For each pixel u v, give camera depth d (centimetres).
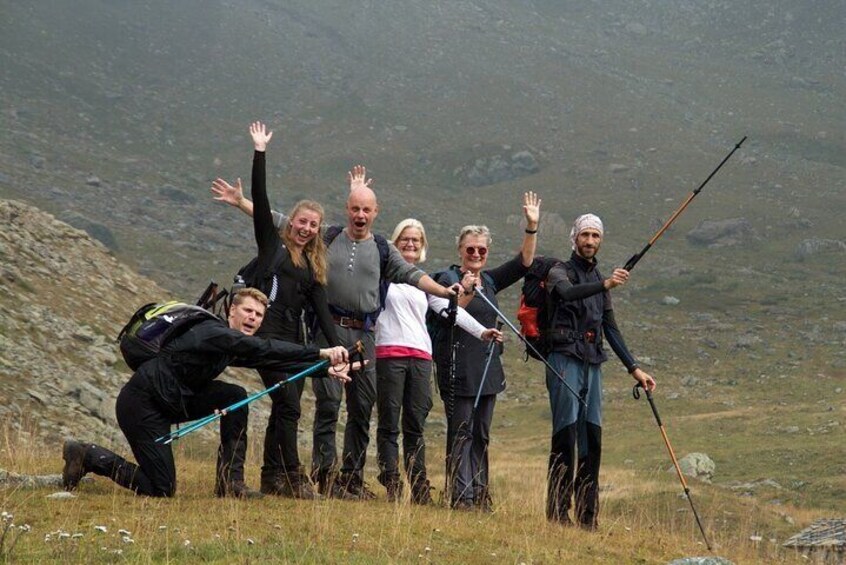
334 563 890
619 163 18388
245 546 907
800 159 18800
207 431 3181
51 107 18675
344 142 19400
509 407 8056
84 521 977
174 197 15800
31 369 3562
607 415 7675
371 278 1245
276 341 1098
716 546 1370
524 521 1238
